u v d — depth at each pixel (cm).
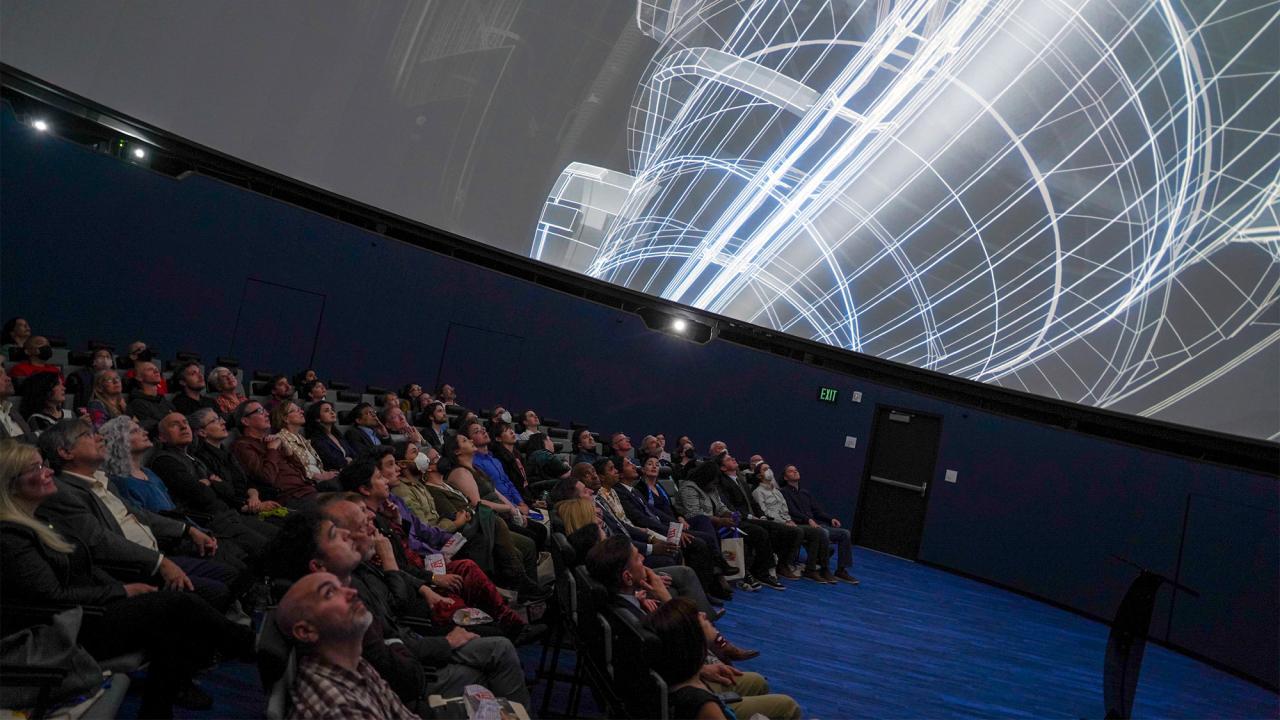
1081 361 1055
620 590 422
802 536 903
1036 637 815
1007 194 1090
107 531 338
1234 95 927
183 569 373
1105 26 996
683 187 1220
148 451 465
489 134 1155
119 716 320
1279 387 902
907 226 1154
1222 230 946
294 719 221
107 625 283
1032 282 1087
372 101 1089
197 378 650
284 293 1065
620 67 1164
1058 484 1063
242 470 517
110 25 925
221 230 1013
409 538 482
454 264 1187
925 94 1114
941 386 1184
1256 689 786
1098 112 1021
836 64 1148
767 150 1195
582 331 1253
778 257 1227
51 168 900
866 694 538
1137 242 1009
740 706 366
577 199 1215
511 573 517
